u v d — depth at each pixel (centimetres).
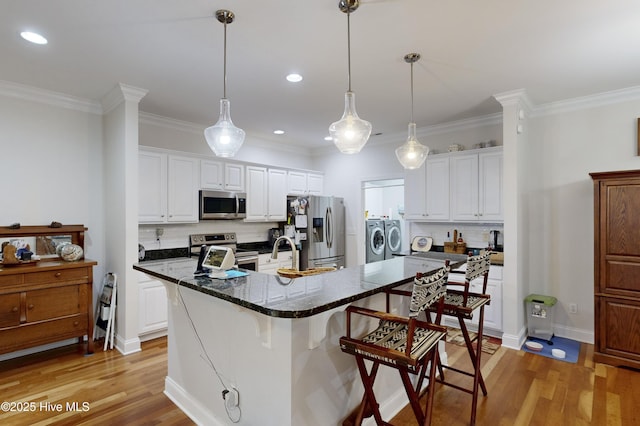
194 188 419
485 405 242
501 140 418
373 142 541
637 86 325
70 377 280
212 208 434
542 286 386
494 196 394
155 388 263
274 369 173
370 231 591
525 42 243
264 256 475
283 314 138
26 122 330
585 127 360
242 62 274
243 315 190
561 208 374
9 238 317
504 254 349
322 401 184
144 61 272
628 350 295
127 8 201
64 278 310
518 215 347
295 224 522
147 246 405
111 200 358
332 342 191
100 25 220
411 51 256
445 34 232
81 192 361
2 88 314
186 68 285
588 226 359
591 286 358
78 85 321
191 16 210
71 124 355
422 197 452
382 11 205
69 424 218
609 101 345
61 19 212
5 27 221
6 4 197
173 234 428
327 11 205
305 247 529
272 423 175
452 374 288
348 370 202
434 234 473
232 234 487
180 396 241
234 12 206
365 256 572
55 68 284
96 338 367
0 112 316
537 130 387
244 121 441
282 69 287
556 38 237
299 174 558
